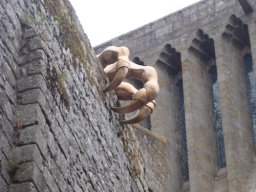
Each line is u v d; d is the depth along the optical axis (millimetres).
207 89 47000
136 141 16469
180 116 47375
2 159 11203
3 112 11539
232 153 42125
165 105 46938
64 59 13328
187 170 44844
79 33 14445
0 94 11586
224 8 47281
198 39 47594
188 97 45406
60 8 13992
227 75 45000
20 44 12547
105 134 14586
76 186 12734
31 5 13070
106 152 14430
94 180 13555
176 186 43531
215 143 45094
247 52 46844
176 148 45438
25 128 11648
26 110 11820
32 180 11211
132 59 48594
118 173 14836
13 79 12070
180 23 48500
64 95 12891
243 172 41906
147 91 15328
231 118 43531
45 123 11984
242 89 45375
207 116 45750
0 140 11289
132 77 15797
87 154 13453
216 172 43844
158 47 48531
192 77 46375
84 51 14414
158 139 36562
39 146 11594
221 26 46781
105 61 15867
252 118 44906
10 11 12438
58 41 13312
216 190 42500
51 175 11828
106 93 15156
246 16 46031
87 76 14273
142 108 15484
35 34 12656
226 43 46469
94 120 14172
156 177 36125
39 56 12414
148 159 35594
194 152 43438
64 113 12773
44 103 12078
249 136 43812
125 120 15523
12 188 11125
